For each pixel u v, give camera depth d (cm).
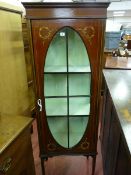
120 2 537
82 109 154
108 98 175
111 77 174
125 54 337
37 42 125
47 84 145
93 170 173
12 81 200
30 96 254
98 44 126
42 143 161
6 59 186
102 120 215
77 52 140
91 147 164
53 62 143
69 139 165
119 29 364
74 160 200
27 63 242
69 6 115
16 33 204
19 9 212
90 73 138
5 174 94
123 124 92
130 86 148
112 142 145
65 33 129
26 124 111
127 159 99
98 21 120
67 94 148
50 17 118
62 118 158
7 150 94
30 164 123
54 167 190
